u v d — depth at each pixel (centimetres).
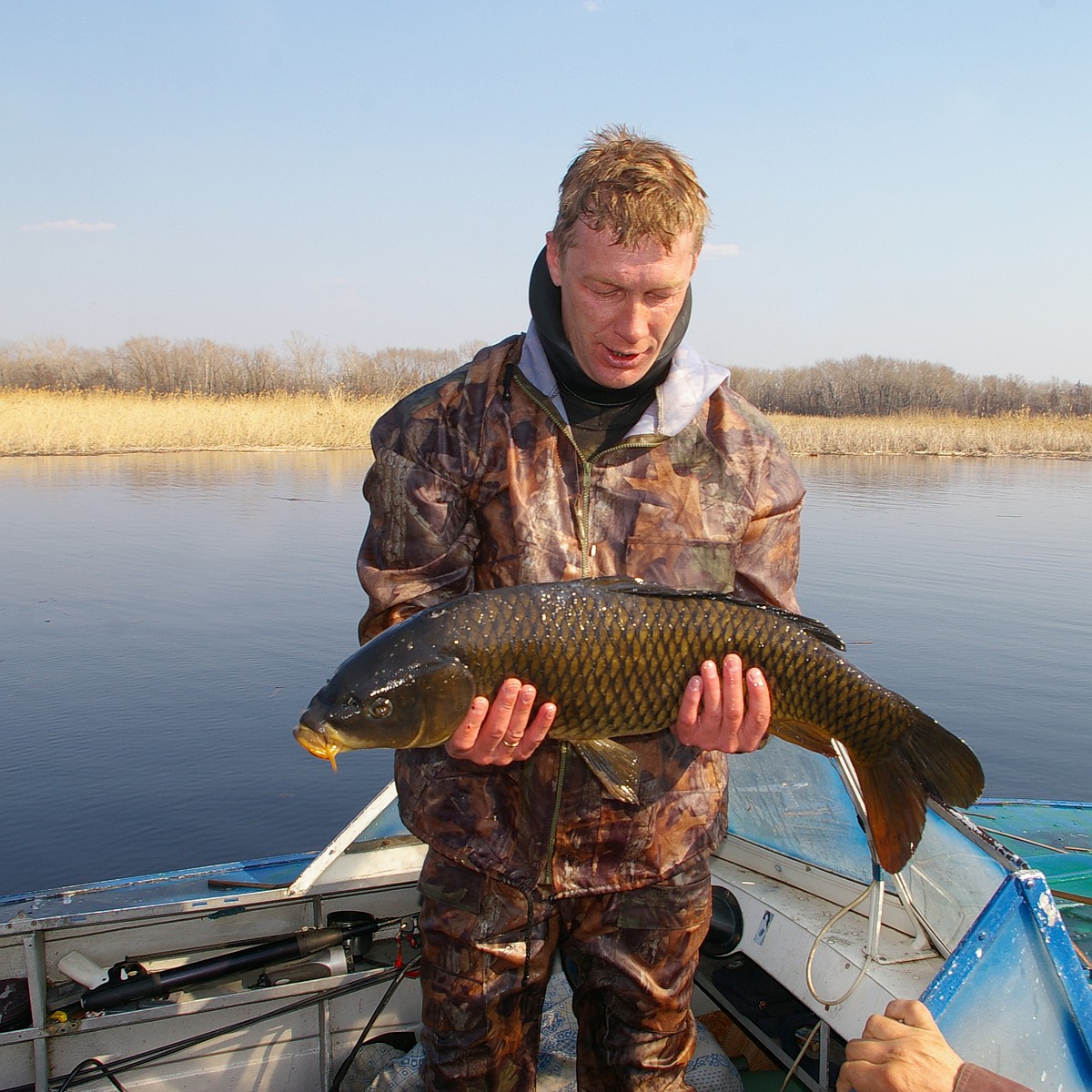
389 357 6944
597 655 234
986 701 1016
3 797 760
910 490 3034
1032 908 266
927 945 318
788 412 7681
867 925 337
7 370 6862
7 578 1473
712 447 261
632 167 228
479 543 260
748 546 270
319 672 1058
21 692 985
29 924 336
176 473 2909
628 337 235
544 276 259
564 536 253
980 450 5078
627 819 252
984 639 1241
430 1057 263
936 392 7606
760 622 244
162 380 6769
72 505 2192
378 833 403
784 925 351
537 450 253
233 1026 359
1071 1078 253
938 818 320
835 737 254
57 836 704
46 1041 340
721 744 243
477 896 254
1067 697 1029
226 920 384
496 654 231
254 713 939
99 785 779
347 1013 373
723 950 364
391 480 258
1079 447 5166
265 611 1303
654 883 256
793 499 272
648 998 258
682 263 233
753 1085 375
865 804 260
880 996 299
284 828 722
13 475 2791
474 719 226
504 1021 258
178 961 375
